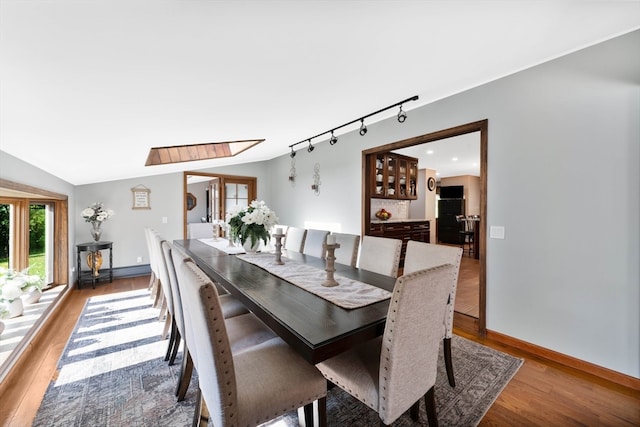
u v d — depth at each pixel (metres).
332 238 1.74
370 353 1.41
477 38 1.73
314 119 3.23
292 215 5.44
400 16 1.38
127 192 4.80
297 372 1.24
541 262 2.27
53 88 1.33
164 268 2.09
